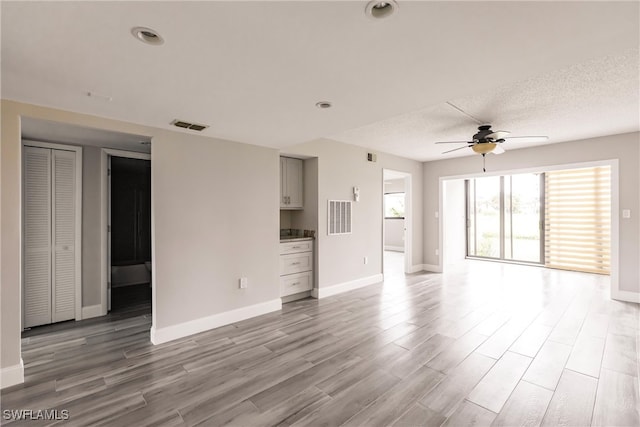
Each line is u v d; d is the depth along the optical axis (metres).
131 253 5.83
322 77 1.87
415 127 3.87
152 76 1.85
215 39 1.46
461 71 1.80
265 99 2.22
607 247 5.94
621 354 2.59
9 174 2.18
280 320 3.52
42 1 1.17
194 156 3.15
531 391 2.07
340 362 2.52
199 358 2.61
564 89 2.67
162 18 1.29
